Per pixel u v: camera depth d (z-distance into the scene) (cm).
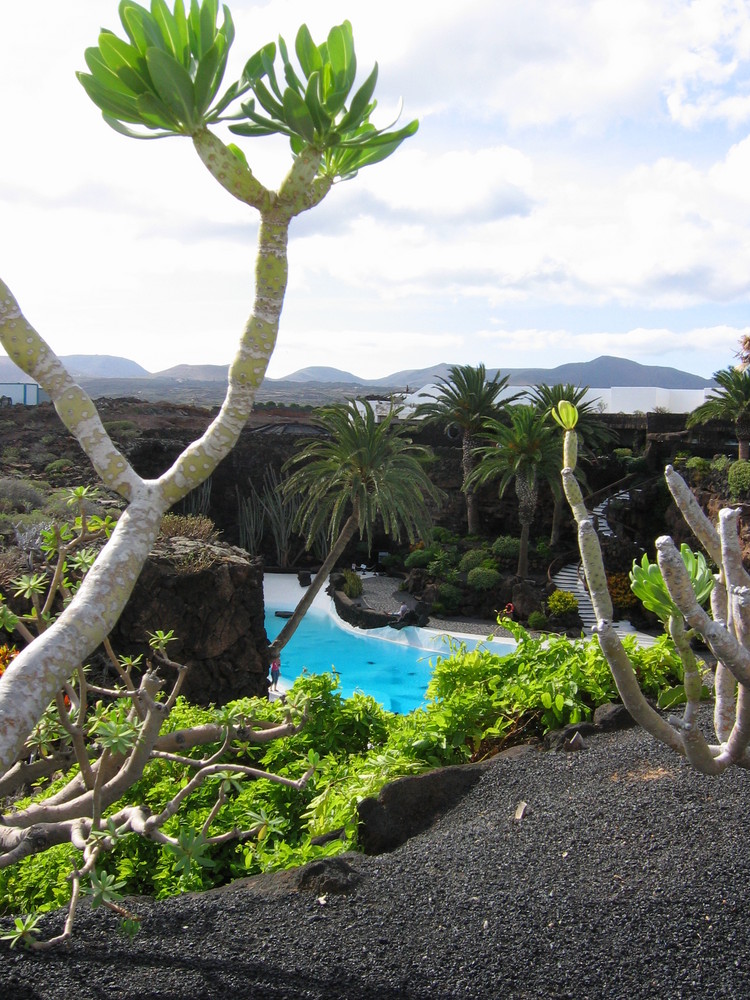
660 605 297
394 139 302
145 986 310
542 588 2859
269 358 286
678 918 334
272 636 2578
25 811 352
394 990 304
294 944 336
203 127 279
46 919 370
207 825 373
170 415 4497
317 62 288
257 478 3691
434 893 369
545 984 303
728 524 295
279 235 289
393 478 1872
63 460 3175
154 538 262
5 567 1252
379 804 467
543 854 394
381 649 2452
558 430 3181
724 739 330
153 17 272
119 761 364
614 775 478
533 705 585
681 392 4738
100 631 233
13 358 262
